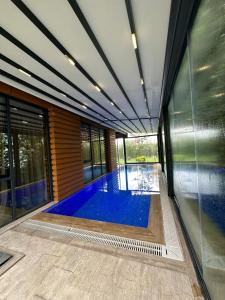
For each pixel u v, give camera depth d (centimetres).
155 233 268
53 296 156
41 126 452
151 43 216
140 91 388
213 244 125
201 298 146
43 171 459
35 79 303
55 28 180
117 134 1366
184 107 220
